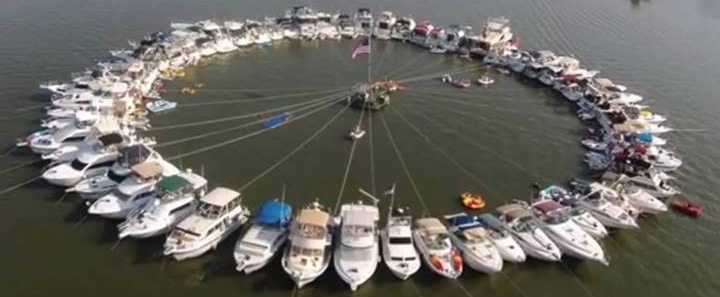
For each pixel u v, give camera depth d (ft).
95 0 418.51
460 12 437.99
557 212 186.91
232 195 183.42
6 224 185.37
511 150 246.68
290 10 402.93
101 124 225.97
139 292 161.68
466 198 207.72
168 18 387.75
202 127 253.24
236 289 163.84
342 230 170.71
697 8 487.20
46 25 362.53
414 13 429.38
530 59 326.44
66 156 215.31
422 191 213.87
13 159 219.00
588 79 305.53
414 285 167.84
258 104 276.82
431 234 175.22
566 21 431.02
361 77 313.94
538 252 175.52
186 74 307.37
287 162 229.04
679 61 357.61
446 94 298.56
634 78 327.47
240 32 354.13
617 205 198.39
